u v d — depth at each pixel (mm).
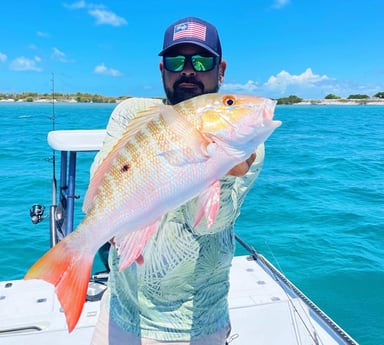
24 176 11297
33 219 4648
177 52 2045
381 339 4062
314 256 5992
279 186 10523
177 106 1530
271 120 1521
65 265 1510
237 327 2990
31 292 3359
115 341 2016
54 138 3787
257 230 7094
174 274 1845
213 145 1493
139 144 1532
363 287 5090
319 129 31453
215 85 2131
